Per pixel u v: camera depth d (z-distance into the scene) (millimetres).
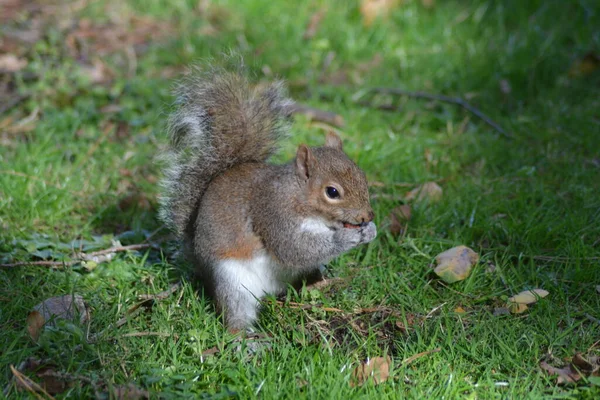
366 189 8344
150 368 7371
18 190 10820
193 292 8781
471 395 6973
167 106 9812
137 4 17391
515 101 13906
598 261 9062
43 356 7520
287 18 16594
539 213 10328
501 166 11852
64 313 8211
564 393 7027
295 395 6957
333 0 17203
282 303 8711
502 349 7621
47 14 16781
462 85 14344
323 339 7883
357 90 14359
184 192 8953
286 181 8305
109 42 15906
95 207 10891
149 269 9242
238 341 7930
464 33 16047
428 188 10969
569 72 14539
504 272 9156
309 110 13320
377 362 7375
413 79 14773
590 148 11984
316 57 15328
